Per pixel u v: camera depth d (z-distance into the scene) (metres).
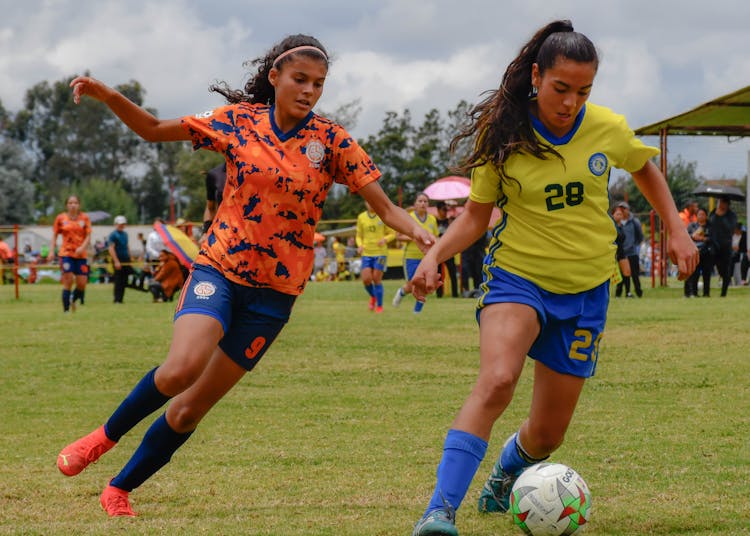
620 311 22.36
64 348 16.66
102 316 24.00
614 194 51.22
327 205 102.25
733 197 36.25
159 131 6.48
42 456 8.46
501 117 5.88
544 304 5.96
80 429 9.77
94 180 136.50
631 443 8.60
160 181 158.75
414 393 11.78
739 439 8.74
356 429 9.55
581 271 5.98
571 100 5.66
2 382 12.99
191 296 6.20
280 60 6.27
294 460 8.14
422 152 94.38
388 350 15.91
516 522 5.71
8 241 79.94
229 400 11.33
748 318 20.00
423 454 8.34
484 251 30.77
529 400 11.08
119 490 6.50
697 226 29.98
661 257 35.00
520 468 6.39
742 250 36.28
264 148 6.30
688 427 9.34
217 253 6.30
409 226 6.43
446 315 22.92
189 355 5.96
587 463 7.83
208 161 113.31
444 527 5.23
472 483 7.42
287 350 15.91
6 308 28.20
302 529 5.89
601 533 5.78
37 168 159.75
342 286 40.91
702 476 7.33
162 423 6.45
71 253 25.66
